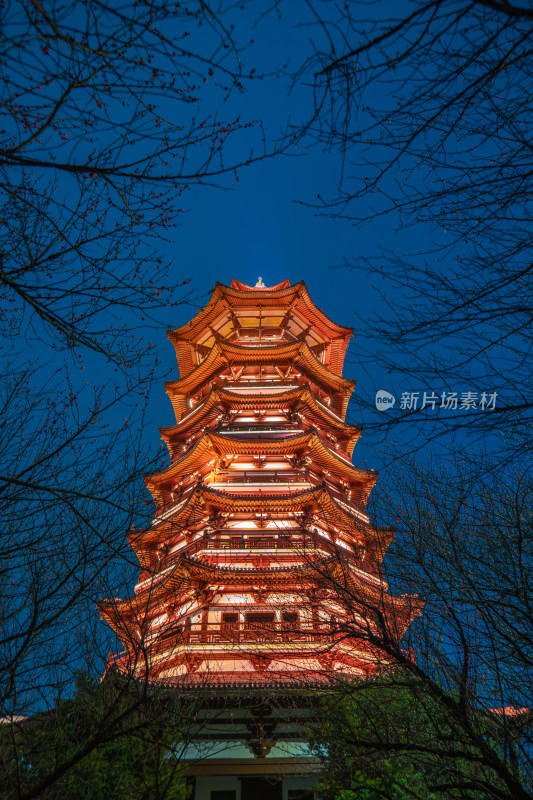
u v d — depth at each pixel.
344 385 47.09
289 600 29.66
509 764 11.50
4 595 10.79
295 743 25.00
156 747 14.38
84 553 10.00
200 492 34.53
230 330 49.91
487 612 11.14
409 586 13.08
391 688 13.13
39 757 12.84
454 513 12.48
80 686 13.82
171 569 32.53
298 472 38.91
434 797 14.19
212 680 25.95
